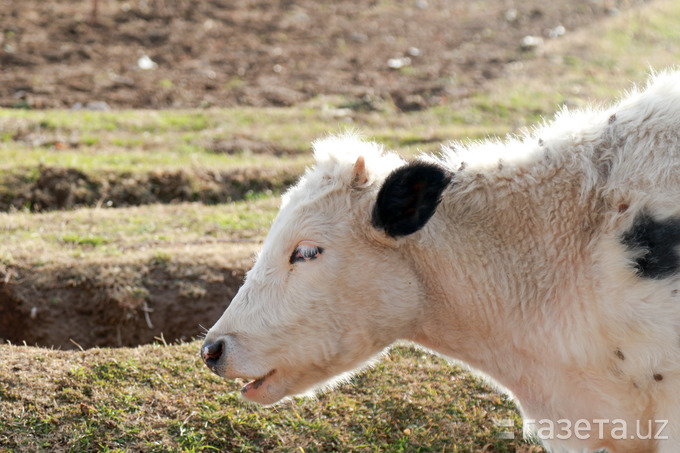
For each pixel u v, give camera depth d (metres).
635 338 3.49
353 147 3.96
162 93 14.17
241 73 15.48
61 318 6.73
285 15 19.27
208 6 19.42
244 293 3.88
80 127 11.71
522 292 3.76
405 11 20.09
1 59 15.21
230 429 4.64
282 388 3.91
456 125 12.45
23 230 7.91
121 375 5.00
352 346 3.81
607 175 3.67
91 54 15.98
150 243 7.69
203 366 5.18
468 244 3.78
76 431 4.48
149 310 6.70
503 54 16.78
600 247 3.58
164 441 4.48
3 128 11.35
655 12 20.27
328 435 4.64
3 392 4.69
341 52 16.89
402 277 3.77
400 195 3.54
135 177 9.48
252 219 8.52
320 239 3.71
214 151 11.14
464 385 5.17
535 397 3.95
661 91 3.75
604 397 3.73
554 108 13.18
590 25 18.97
